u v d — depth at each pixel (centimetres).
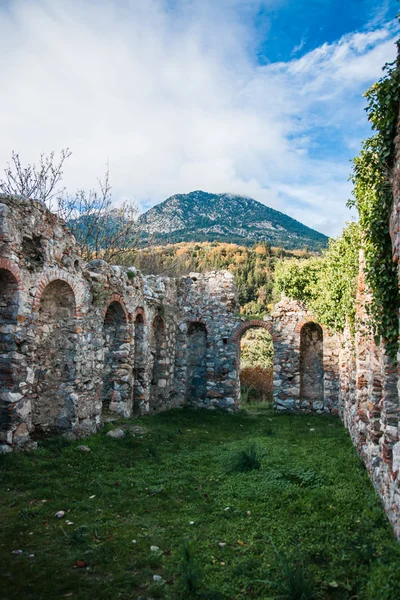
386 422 634
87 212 2227
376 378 755
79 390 1026
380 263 688
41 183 1956
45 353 1012
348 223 1181
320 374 1916
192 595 416
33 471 742
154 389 1712
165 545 520
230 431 1377
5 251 801
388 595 386
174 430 1262
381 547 484
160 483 750
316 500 654
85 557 481
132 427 1206
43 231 925
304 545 511
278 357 1880
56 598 407
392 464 570
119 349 1338
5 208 809
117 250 2389
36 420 981
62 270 984
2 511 595
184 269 3700
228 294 1947
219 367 1911
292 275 1861
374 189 703
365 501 650
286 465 863
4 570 447
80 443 941
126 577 445
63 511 600
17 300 829
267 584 427
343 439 1180
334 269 1490
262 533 547
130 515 608
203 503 661
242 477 781
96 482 725
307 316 1861
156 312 1680
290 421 1598
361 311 926
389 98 575
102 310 1172
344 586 418
